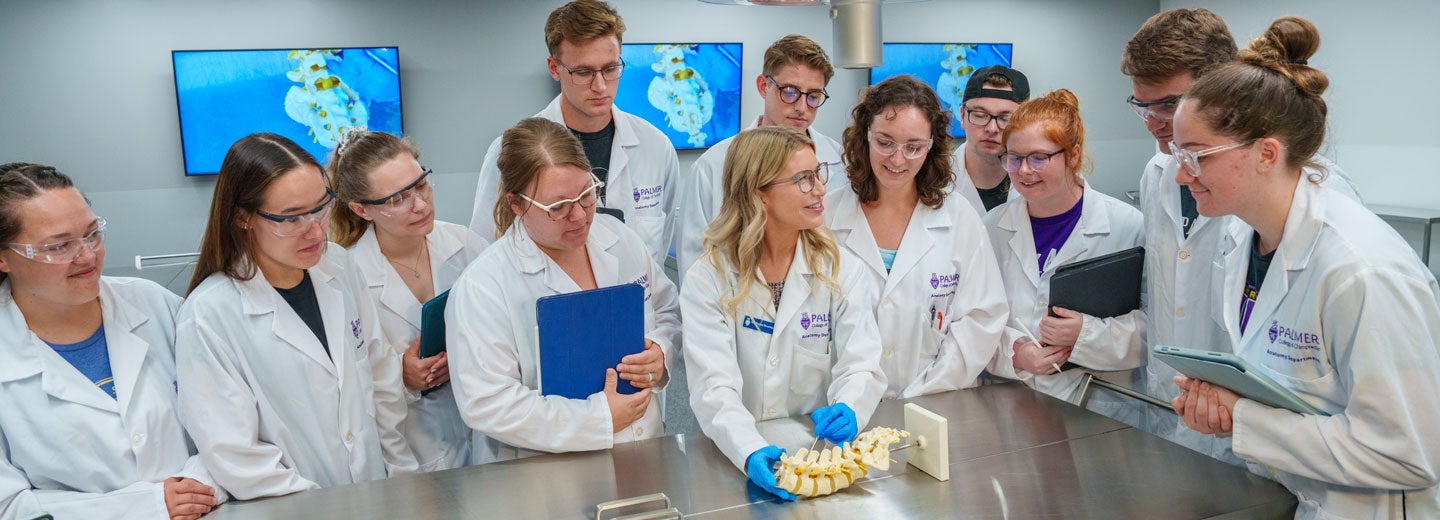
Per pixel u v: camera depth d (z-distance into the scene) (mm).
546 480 1636
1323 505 1486
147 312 1767
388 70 5328
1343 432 1369
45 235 1437
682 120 5977
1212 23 1883
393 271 2148
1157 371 2221
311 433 1778
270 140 1635
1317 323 1422
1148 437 1795
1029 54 6914
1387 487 1375
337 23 5246
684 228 2795
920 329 2139
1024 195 2152
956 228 2160
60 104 4812
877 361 1880
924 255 2133
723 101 6074
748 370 1912
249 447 1632
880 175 2055
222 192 1640
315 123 5242
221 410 1634
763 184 1780
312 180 1628
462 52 5539
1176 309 2135
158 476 1654
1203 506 1503
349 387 1839
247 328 1703
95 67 4844
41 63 4746
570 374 1752
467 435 2234
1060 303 2133
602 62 2619
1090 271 2109
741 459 1615
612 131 2939
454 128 5594
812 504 1521
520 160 1754
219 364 1644
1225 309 1714
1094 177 7332
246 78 5059
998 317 2152
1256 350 1571
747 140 1815
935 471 1604
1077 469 1646
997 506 1504
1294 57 1566
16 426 1560
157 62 4945
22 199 1430
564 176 1735
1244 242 1681
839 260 1900
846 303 1926
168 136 5039
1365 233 1392
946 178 2145
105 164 4941
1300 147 1423
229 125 5082
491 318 1787
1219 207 1486
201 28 4988
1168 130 1980
